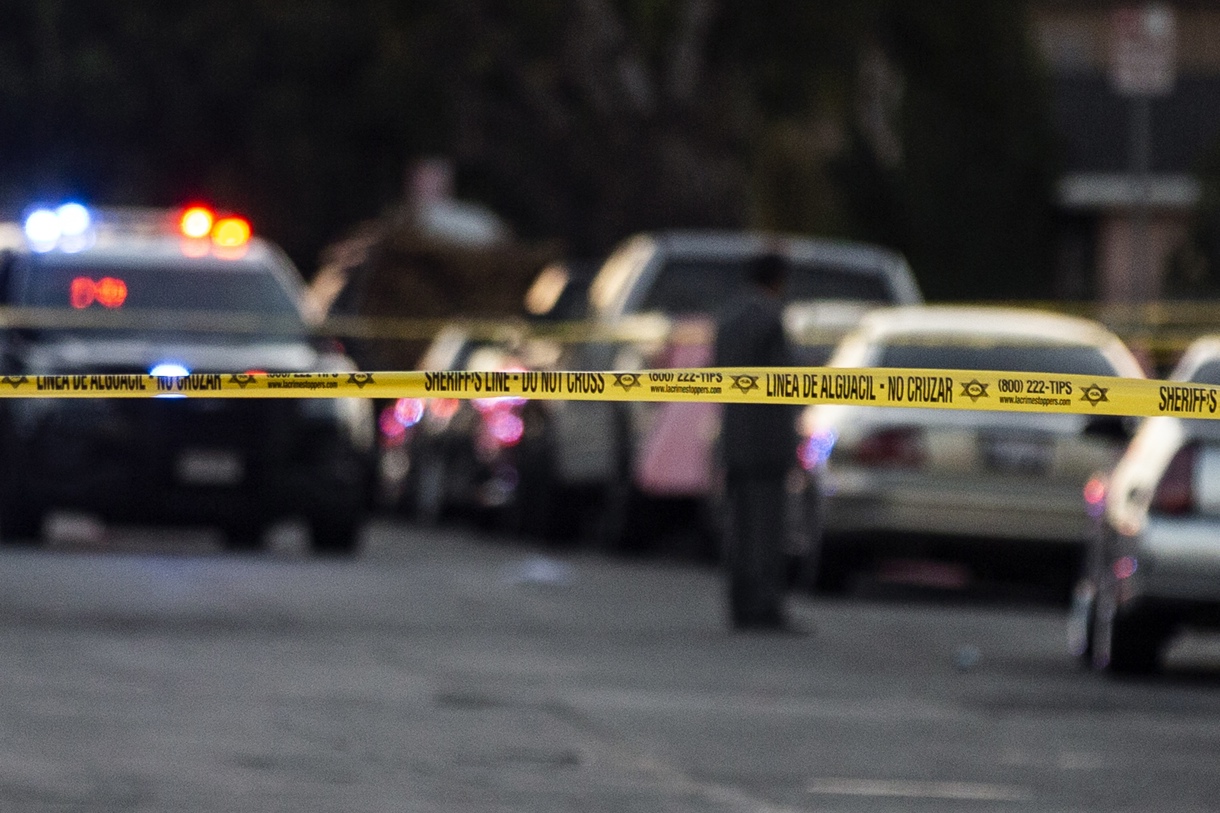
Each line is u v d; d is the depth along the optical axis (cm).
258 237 12319
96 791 2470
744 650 4000
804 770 2742
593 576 5494
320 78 11294
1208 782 2739
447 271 9919
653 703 3272
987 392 2083
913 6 11738
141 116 12219
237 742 2814
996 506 4984
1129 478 3947
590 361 6284
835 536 5053
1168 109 15038
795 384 2122
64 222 5972
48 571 4984
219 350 5662
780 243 6319
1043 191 12462
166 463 5528
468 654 3766
